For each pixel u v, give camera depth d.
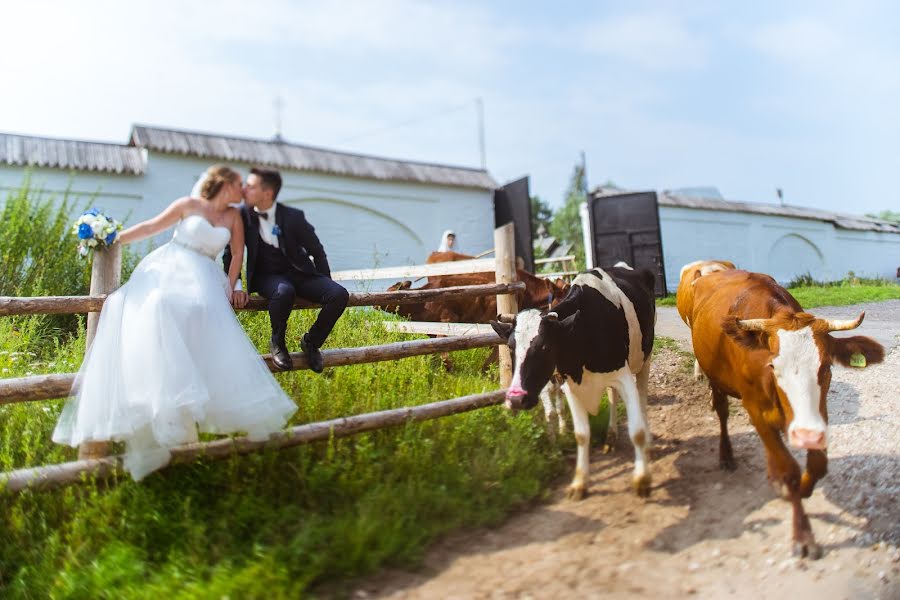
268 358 4.45
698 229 20.88
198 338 3.77
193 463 4.05
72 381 3.90
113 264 4.11
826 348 3.60
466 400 5.21
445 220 16.56
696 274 5.65
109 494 3.75
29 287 7.87
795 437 3.41
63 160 12.27
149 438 3.74
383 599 3.28
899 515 3.90
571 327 4.32
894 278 27.50
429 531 3.92
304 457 4.28
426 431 4.98
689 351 8.16
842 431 5.24
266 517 3.78
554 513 4.33
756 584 3.39
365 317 7.13
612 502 4.44
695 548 3.78
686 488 4.57
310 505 4.00
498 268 6.02
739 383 4.15
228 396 3.77
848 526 3.84
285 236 4.49
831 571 3.44
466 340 5.57
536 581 3.45
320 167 14.74
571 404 4.68
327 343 6.25
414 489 4.19
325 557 3.45
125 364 3.59
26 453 4.17
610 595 3.32
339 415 5.00
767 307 4.14
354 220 15.48
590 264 17.42
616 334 4.67
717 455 5.09
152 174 13.04
